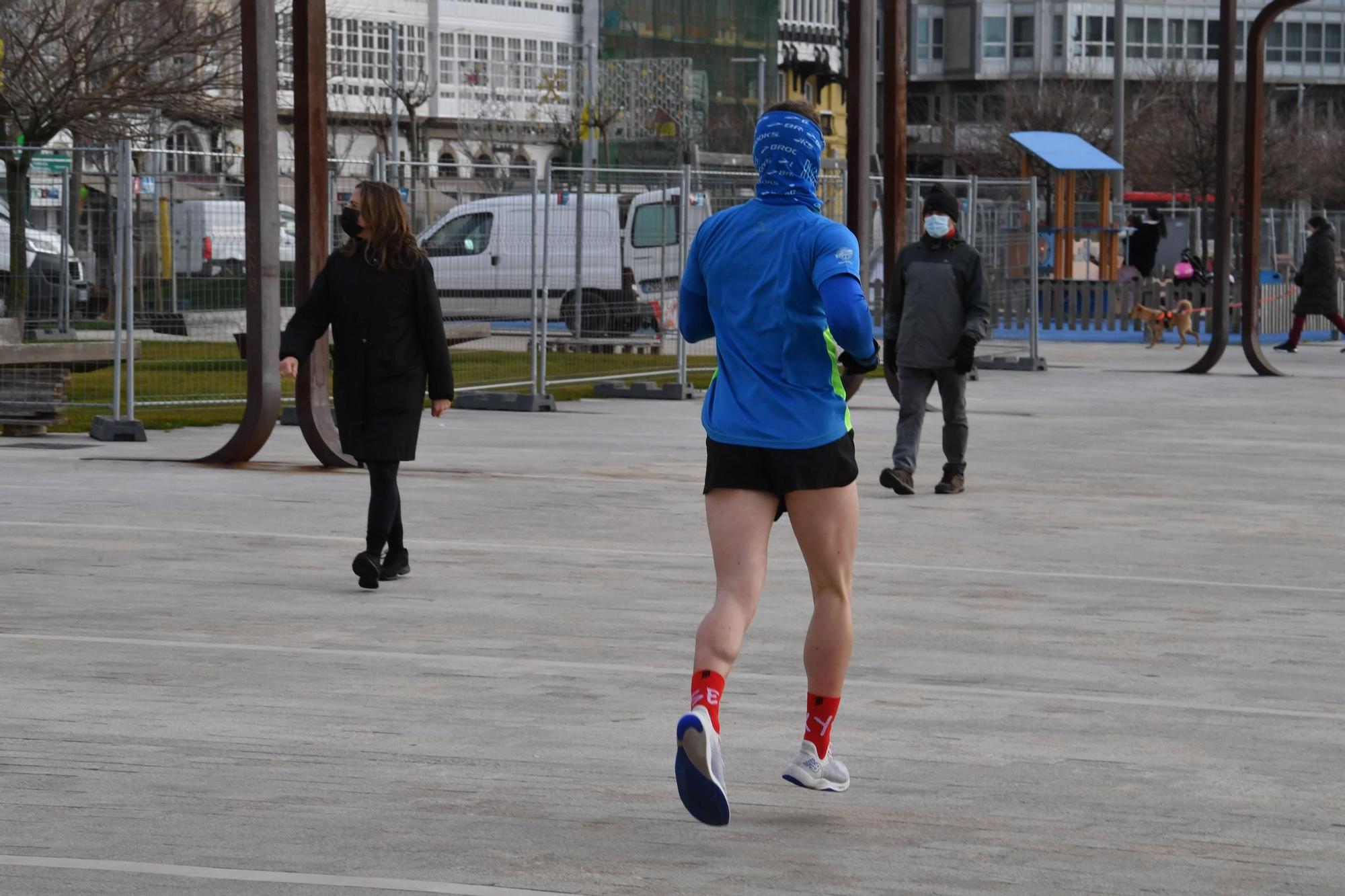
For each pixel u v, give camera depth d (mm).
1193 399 38000
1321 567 18078
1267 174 108875
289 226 38531
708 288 9664
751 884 8609
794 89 171875
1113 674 13211
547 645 13875
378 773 10367
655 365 40750
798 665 13359
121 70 51469
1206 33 177375
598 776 10391
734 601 9211
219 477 23719
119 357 28469
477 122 134250
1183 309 57719
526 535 19219
